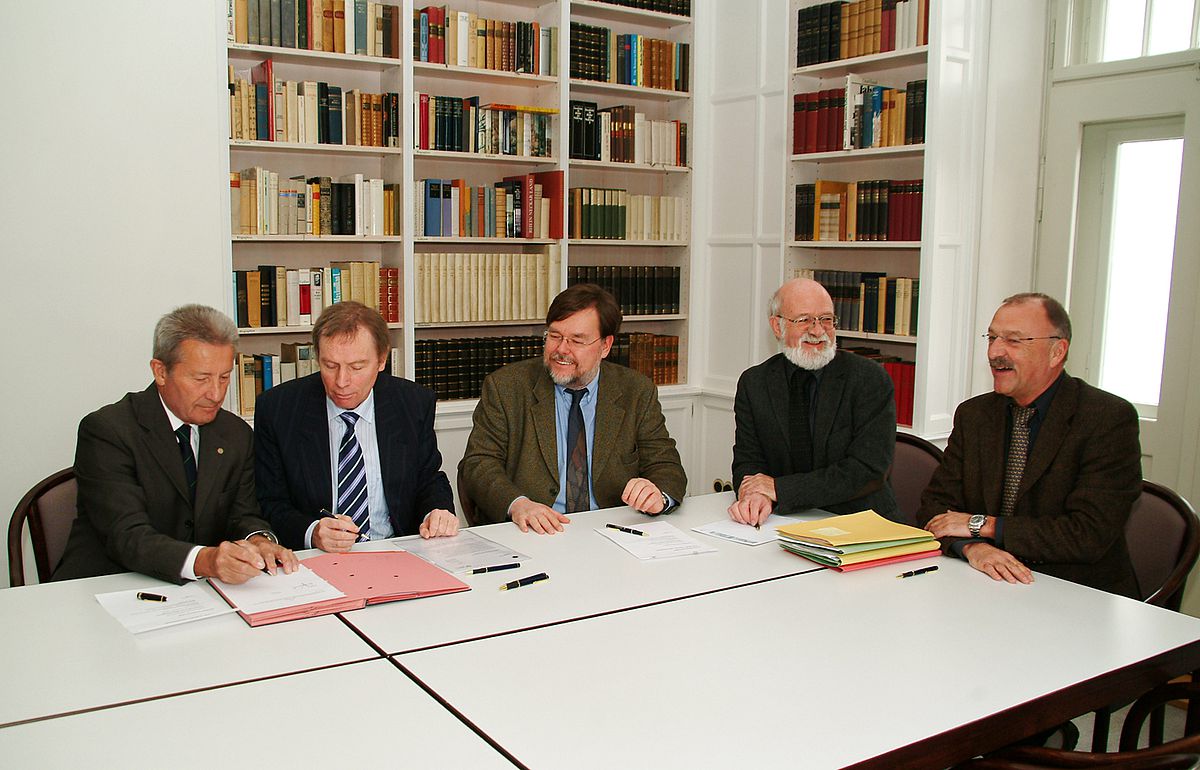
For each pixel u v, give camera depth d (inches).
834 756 52.9
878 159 171.3
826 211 170.9
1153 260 145.9
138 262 129.5
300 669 62.7
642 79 185.3
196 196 133.2
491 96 178.9
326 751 52.1
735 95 183.8
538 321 177.2
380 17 156.4
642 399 116.2
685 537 96.7
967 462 103.5
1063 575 94.9
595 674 62.7
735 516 103.3
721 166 189.3
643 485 102.7
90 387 127.6
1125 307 149.8
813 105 170.4
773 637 70.1
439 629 70.2
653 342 193.3
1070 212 153.9
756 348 183.6
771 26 175.9
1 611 72.3
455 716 56.6
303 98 151.6
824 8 166.4
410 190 160.2
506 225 173.3
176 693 58.9
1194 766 53.7
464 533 96.9
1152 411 147.3
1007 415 102.5
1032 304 96.7
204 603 74.3
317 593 75.0
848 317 168.9
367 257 171.3
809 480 106.9
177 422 89.9
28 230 121.6
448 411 166.9
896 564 89.7
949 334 157.2
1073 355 156.2
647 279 191.6
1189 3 138.7
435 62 161.8
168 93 129.3
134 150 127.6
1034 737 73.3
